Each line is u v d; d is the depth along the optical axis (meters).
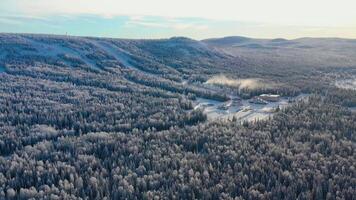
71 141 125.06
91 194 94.69
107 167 108.88
